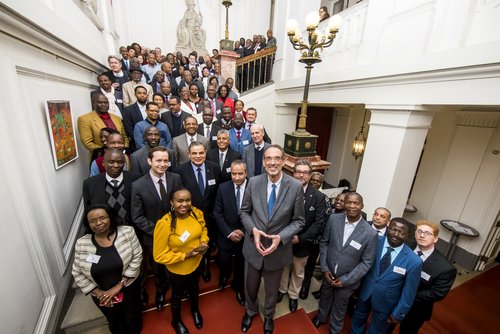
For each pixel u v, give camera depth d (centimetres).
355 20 313
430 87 219
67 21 223
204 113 298
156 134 213
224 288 220
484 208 360
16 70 140
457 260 398
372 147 289
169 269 158
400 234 165
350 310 230
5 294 122
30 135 151
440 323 286
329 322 208
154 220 178
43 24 153
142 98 279
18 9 121
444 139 407
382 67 261
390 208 275
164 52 693
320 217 205
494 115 342
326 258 192
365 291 184
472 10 193
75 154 219
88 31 300
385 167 271
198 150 192
